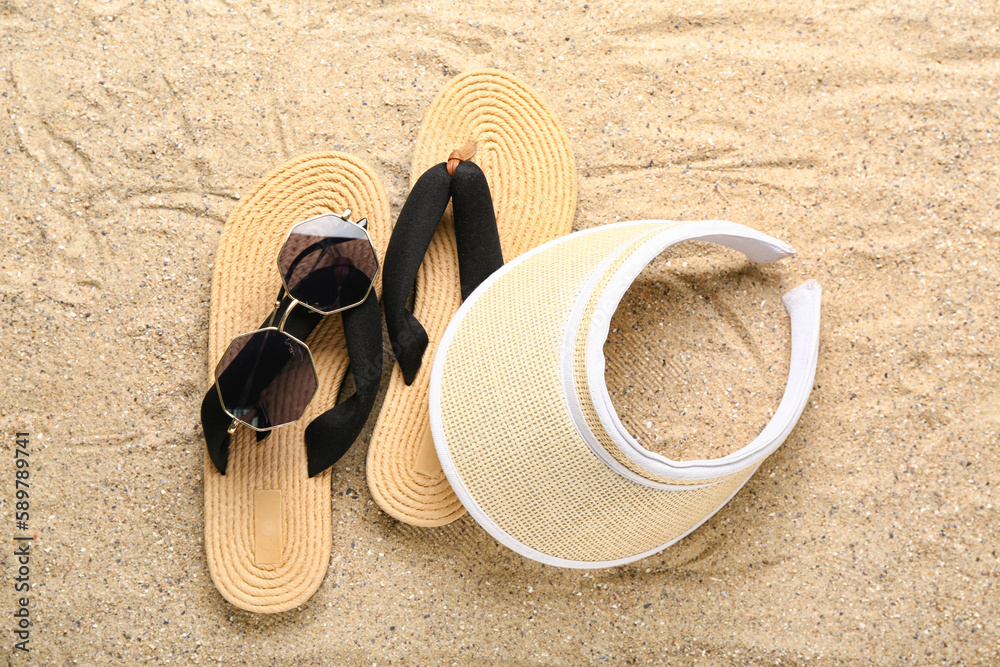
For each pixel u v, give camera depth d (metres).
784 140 1.08
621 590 1.03
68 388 1.01
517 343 0.89
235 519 0.97
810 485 1.05
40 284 1.02
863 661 1.03
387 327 0.98
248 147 1.05
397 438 0.99
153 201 1.04
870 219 1.07
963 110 1.08
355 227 0.93
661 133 1.08
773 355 1.05
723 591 1.03
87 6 1.05
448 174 0.98
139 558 1.00
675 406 1.04
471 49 1.08
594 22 1.08
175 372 1.02
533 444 0.88
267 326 0.96
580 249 0.93
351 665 1.00
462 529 1.01
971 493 1.05
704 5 1.08
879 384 1.06
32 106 1.04
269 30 1.06
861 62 1.08
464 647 1.01
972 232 1.07
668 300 1.06
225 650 0.99
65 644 0.99
